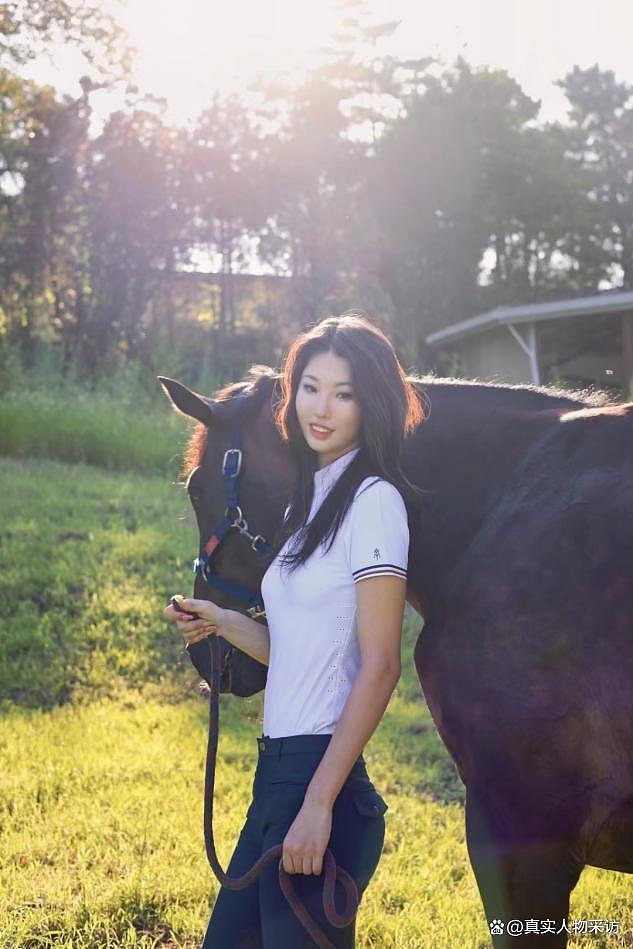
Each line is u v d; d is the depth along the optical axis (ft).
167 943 11.21
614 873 13.26
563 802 7.07
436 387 8.94
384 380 7.36
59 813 14.62
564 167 119.14
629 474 7.32
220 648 8.91
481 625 7.34
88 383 53.62
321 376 7.37
